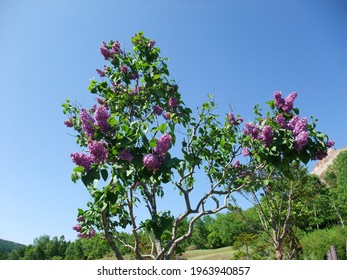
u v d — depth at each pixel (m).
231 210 12.91
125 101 6.41
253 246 18.47
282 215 13.89
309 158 4.82
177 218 5.47
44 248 69.25
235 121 6.41
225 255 31.38
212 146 6.16
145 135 3.98
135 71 6.79
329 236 19.33
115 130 4.05
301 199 14.21
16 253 72.25
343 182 42.06
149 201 6.18
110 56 7.03
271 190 11.46
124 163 4.11
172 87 6.75
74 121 7.07
